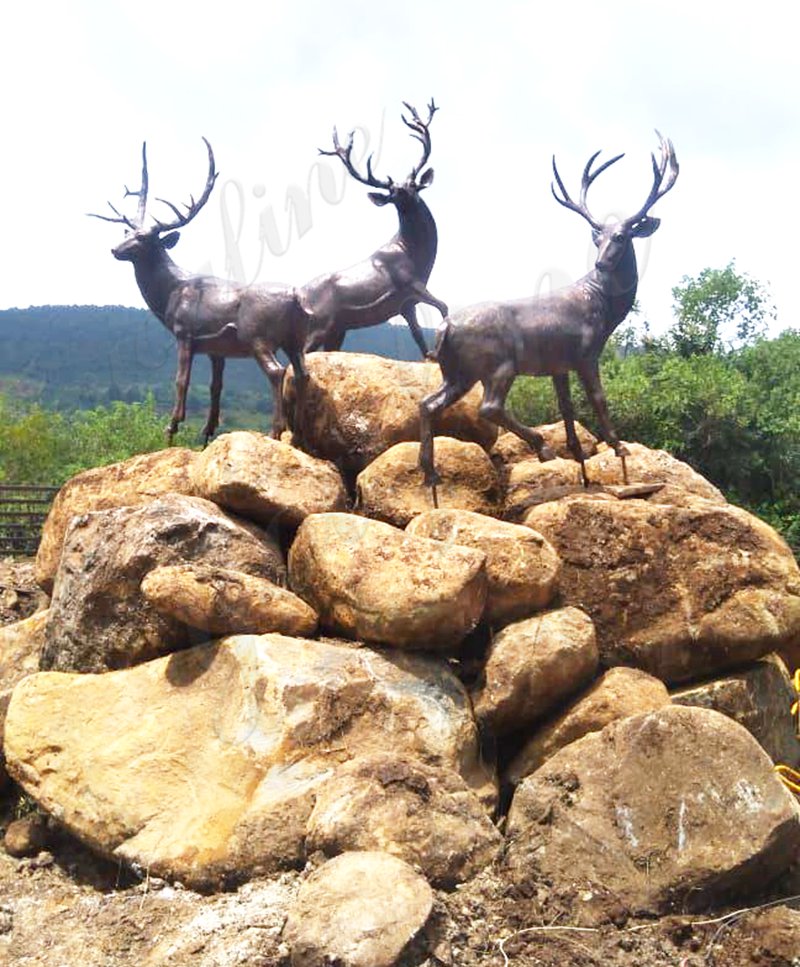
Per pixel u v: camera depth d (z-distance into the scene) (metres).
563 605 7.32
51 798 6.39
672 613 7.31
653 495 8.10
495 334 7.88
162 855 5.84
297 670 6.34
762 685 7.51
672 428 20.22
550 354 8.05
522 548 6.97
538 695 6.68
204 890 5.70
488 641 7.01
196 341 9.45
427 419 8.01
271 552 7.48
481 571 6.70
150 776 6.27
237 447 7.84
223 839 5.77
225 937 5.13
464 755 6.42
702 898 5.42
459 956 4.93
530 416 16.62
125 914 5.59
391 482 8.14
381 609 6.60
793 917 5.29
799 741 7.82
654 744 5.84
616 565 7.36
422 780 5.70
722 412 20.27
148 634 7.03
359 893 4.91
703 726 5.80
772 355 24.81
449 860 5.47
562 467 8.60
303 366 9.20
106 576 7.17
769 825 5.47
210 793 6.08
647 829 5.62
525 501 8.23
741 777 5.63
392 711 6.37
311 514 7.62
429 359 9.43
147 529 7.15
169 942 5.24
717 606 7.31
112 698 6.73
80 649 7.27
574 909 5.35
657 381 21.25
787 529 20.20
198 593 6.59
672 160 8.20
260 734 6.14
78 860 6.47
